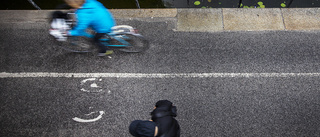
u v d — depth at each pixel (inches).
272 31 190.5
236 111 156.3
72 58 183.6
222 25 196.2
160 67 176.1
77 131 154.3
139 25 201.0
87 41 189.6
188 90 165.5
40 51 188.2
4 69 180.4
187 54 181.3
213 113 156.2
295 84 165.2
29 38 195.8
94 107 162.2
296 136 147.8
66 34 163.6
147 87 168.2
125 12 209.6
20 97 167.9
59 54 185.8
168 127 102.0
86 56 183.9
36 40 194.2
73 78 174.7
